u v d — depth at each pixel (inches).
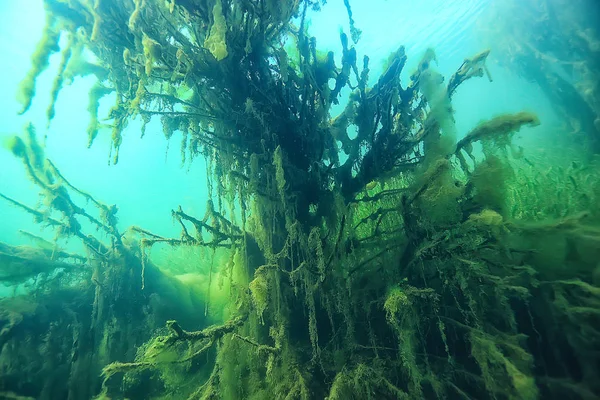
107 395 101.1
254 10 77.1
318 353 73.2
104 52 80.8
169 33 80.2
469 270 68.7
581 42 225.8
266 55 90.4
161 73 86.5
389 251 85.4
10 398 97.0
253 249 96.0
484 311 73.3
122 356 111.1
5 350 101.4
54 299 117.6
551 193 101.5
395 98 86.8
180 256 179.9
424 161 79.6
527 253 72.6
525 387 54.1
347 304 78.4
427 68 87.0
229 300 102.3
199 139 89.1
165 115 84.8
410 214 74.9
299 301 88.7
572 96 229.8
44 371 103.7
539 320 71.8
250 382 80.6
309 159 94.3
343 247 84.2
